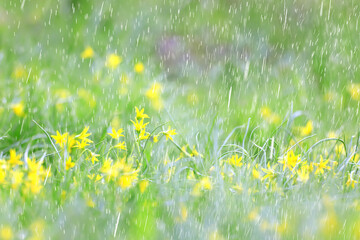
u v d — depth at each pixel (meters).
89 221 4.62
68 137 6.02
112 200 4.99
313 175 5.73
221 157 6.32
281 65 10.78
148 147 6.41
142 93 8.57
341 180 5.88
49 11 11.98
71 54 10.48
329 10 11.63
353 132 7.77
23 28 11.55
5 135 6.97
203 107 8.66
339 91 9.36
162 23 12.33
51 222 4.59
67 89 8.74
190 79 10.52
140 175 5.74
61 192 5.13
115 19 11.99
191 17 12.62
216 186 5.44
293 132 7.69
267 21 12.32
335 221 4.64
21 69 8.92
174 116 7.89
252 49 11.70
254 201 5.14
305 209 4.83
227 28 12.27
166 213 4.84
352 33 10.84
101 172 5.74
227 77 10.42
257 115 8.11
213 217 4.75
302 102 8.88
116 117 7.57
